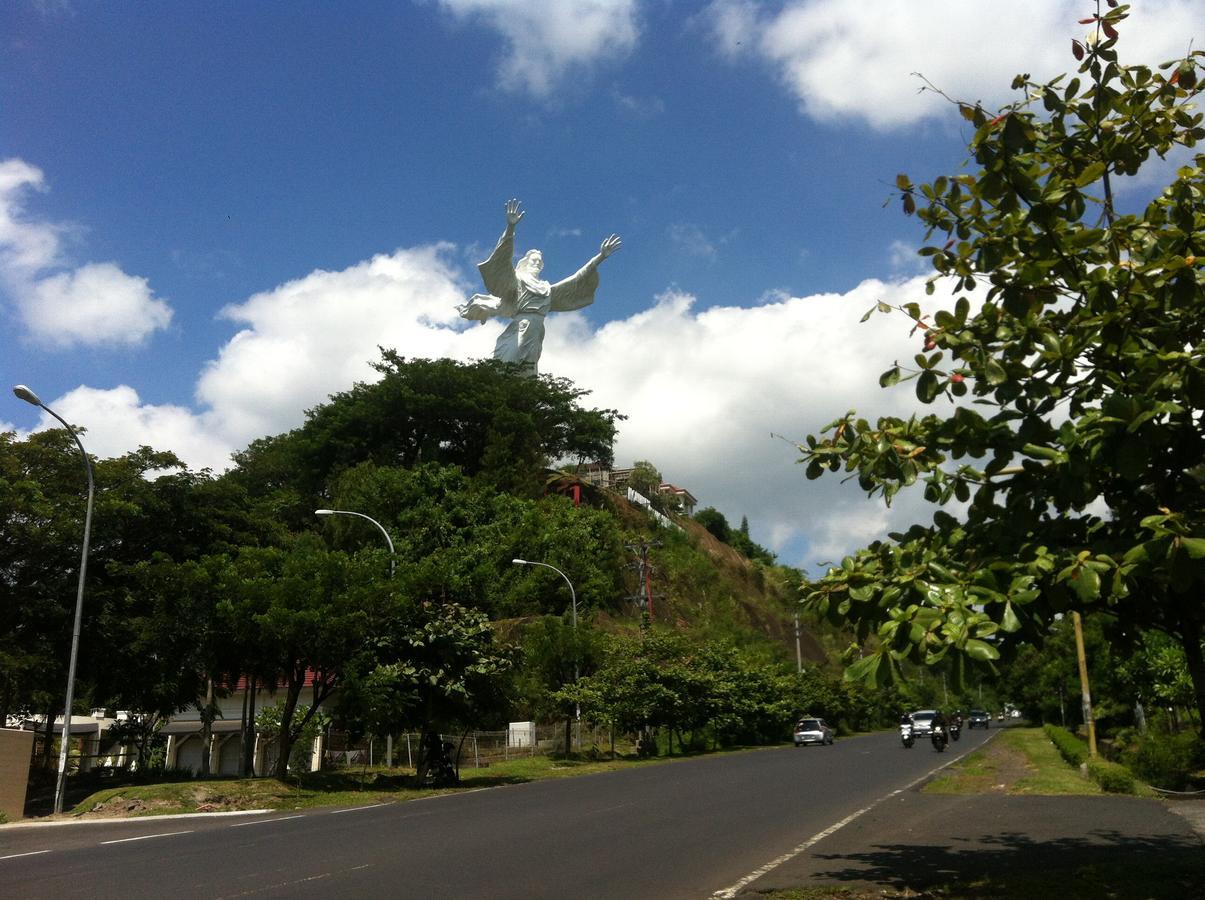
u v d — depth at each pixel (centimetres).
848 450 714
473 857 1112
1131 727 3231
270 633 2309
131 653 2858
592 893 874
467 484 5819
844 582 686
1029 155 679
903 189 731
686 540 8200
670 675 3734
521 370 6956
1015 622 561
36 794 2614
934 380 683
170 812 1998
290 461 6444
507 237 6956
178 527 3256
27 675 2762
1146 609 657
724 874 957
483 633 2592
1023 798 1684
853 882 877
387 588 2427
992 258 671
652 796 1866
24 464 2948
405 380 6272
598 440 7100
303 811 1898
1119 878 822
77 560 2881
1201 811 1422
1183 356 562
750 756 3562
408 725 2514
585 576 5497
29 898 927
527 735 3778
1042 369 657
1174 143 696
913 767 2625
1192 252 636
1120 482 641
